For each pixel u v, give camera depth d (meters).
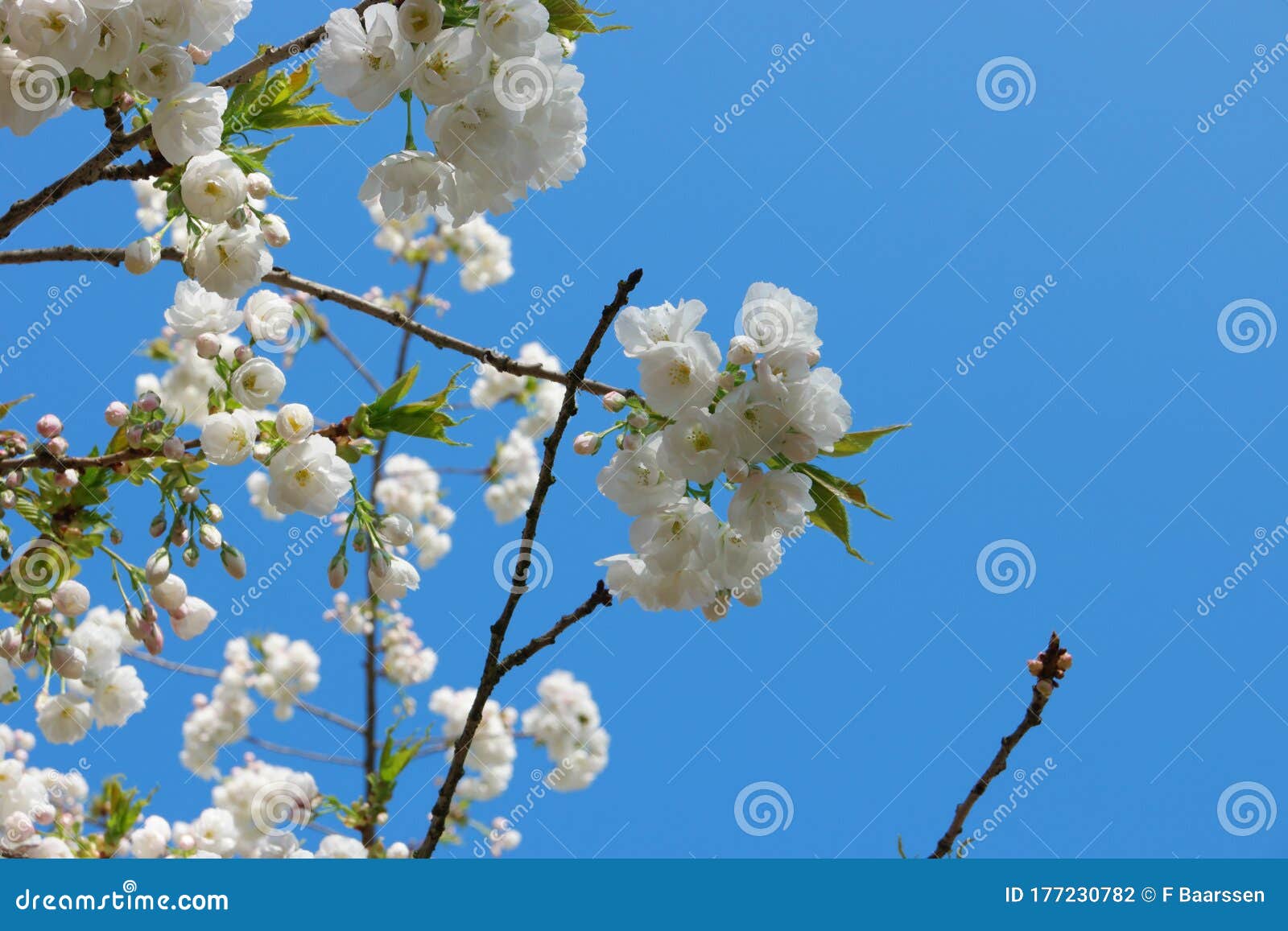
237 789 1.91
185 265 1.50
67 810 1.67
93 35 1.42
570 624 1.50
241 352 1.50
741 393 1.45
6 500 1.51
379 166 1.48
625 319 1.47
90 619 1.73
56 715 1.60
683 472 1.45
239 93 1.52
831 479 1.48
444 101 1.46
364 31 1.46
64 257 1.50
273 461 1.49
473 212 1.50
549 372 1.51
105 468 1.52
